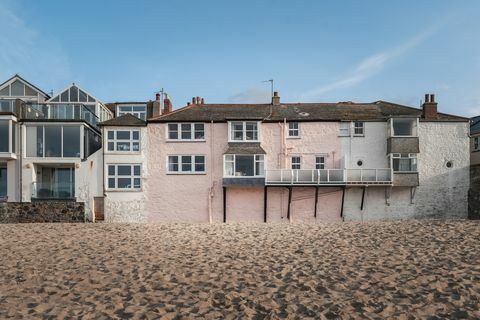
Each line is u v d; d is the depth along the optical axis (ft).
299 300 26.81
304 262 38.34
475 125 112.06
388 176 85.15
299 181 84.69
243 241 51.37
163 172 86.99
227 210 86.48
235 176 85.40
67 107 86.89
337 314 23.77
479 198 85.40
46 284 31.35
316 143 88.43
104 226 67.00
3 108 86.38
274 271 35.12
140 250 45.42
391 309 24.36
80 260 39.99
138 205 86.17
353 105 98.37
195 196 86.74
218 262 39.01
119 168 86.79
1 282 32.12
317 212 86.38
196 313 24.54
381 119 88.07
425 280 30.22
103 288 30.37
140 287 30.45
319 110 94.68
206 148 87.66
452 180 87.51
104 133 86.94
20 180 84.33
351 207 86.48
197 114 91.56
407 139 86.02
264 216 86.38
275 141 88.48
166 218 86.28
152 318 23.75
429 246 43.19
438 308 24.34
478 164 103.81
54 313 24.72
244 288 30.04
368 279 31.45
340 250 43.55
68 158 85.35
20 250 45.29
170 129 88.33
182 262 39.01
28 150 85.15
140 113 110.11
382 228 58.13
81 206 84.53
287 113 92.68
